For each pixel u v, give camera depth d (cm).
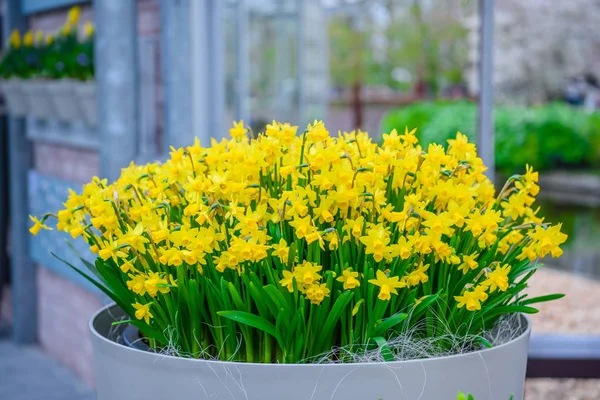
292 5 553
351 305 107
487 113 266
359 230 103
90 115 289
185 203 119
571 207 872
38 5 366
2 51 410
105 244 111
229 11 282
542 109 1153
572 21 1409
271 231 109
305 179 115
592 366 253
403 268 106
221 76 261
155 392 104
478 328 118
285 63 560
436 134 1038
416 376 99
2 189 448
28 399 316
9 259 462
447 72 1476
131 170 131
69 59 302
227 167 116
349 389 98
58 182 345
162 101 268
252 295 105
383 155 111
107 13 258
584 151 1079
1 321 431
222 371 99
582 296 372
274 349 111
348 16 1489
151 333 113
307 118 580
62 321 362
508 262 117
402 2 1469
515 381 111
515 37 1425
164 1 256
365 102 1589
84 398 317
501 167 1080
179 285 109
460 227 111
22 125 382
